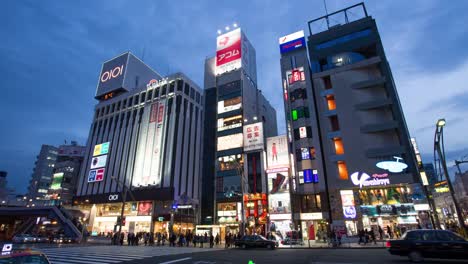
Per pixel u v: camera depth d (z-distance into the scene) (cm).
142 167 5991
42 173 11694
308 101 4081
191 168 6178
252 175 4303
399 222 3175
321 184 3603
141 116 6712
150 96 6850
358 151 3597
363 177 3428
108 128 7206
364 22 4222
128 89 7731
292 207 3641
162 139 6031
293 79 4309
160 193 5444
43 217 5212
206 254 1912
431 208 3162
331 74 4125
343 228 3294
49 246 2881
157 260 1538
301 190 3697
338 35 4347
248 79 5553
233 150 4659
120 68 7925
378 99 3712
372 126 3625
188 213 5581
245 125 4712
